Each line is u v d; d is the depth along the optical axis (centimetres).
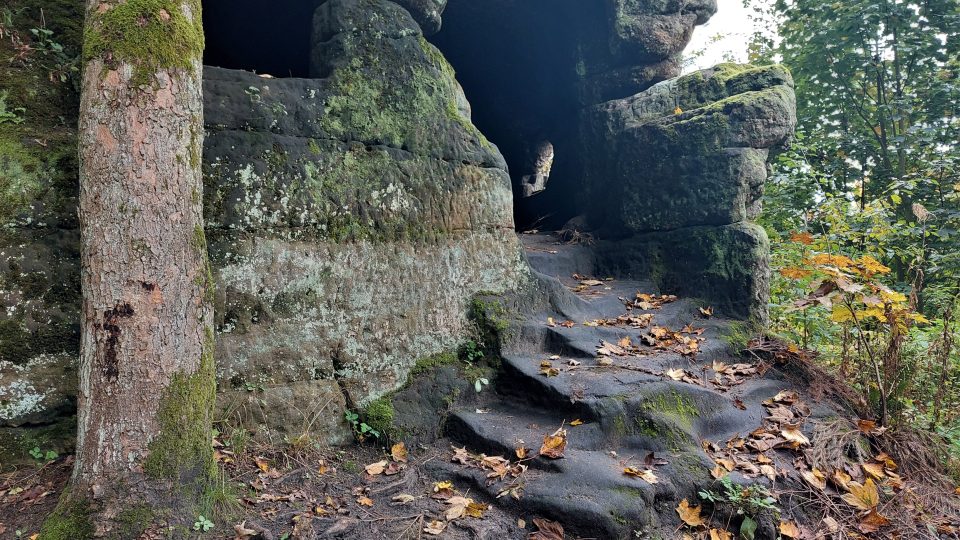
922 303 725
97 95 242
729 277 498
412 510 281
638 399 347
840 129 880
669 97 561
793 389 427
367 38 391
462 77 813
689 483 306
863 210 643
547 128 797
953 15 723
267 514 264
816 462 347
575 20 616
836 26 770
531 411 365
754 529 296
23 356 289
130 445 233
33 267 294
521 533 274
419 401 363
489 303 413
